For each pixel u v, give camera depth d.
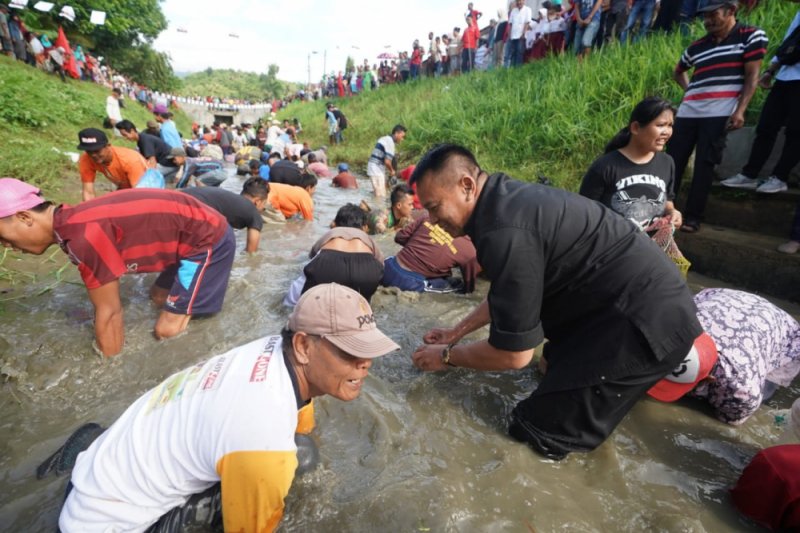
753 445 2.14
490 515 1.68
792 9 5.17
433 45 15.22
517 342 1.80
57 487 1.70
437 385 2.51
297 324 1.38
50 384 2.37
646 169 2.86
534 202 1.74
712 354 2.07
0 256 3.83
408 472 1.86
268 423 1.26
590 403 1.83
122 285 3.59
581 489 1.84
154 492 1.33
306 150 12.81
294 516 1.63
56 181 6.14
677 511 1.75
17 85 9.31
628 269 1.74
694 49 4.12
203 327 3.00
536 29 9.95
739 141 4.59
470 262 3.74
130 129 6.40
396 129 8.19
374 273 3.01
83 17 24.80
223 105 39.12
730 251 3.97
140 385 2.41
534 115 7.47
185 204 2.77
